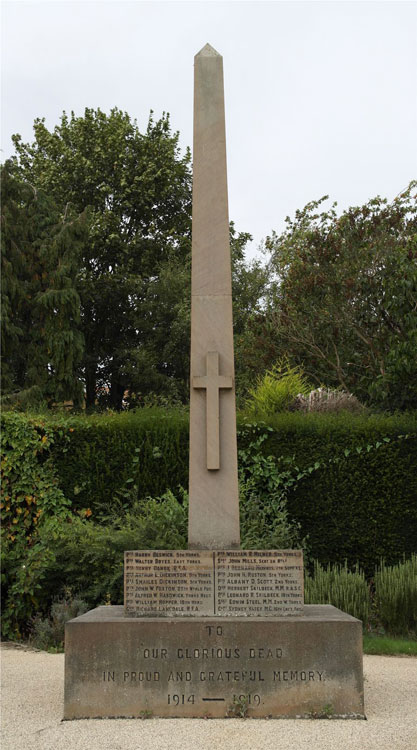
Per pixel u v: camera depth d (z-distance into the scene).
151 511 9.00
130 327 28.95
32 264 23.39
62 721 5.12
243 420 10.41
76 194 27.22
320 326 17.84
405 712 5.30
